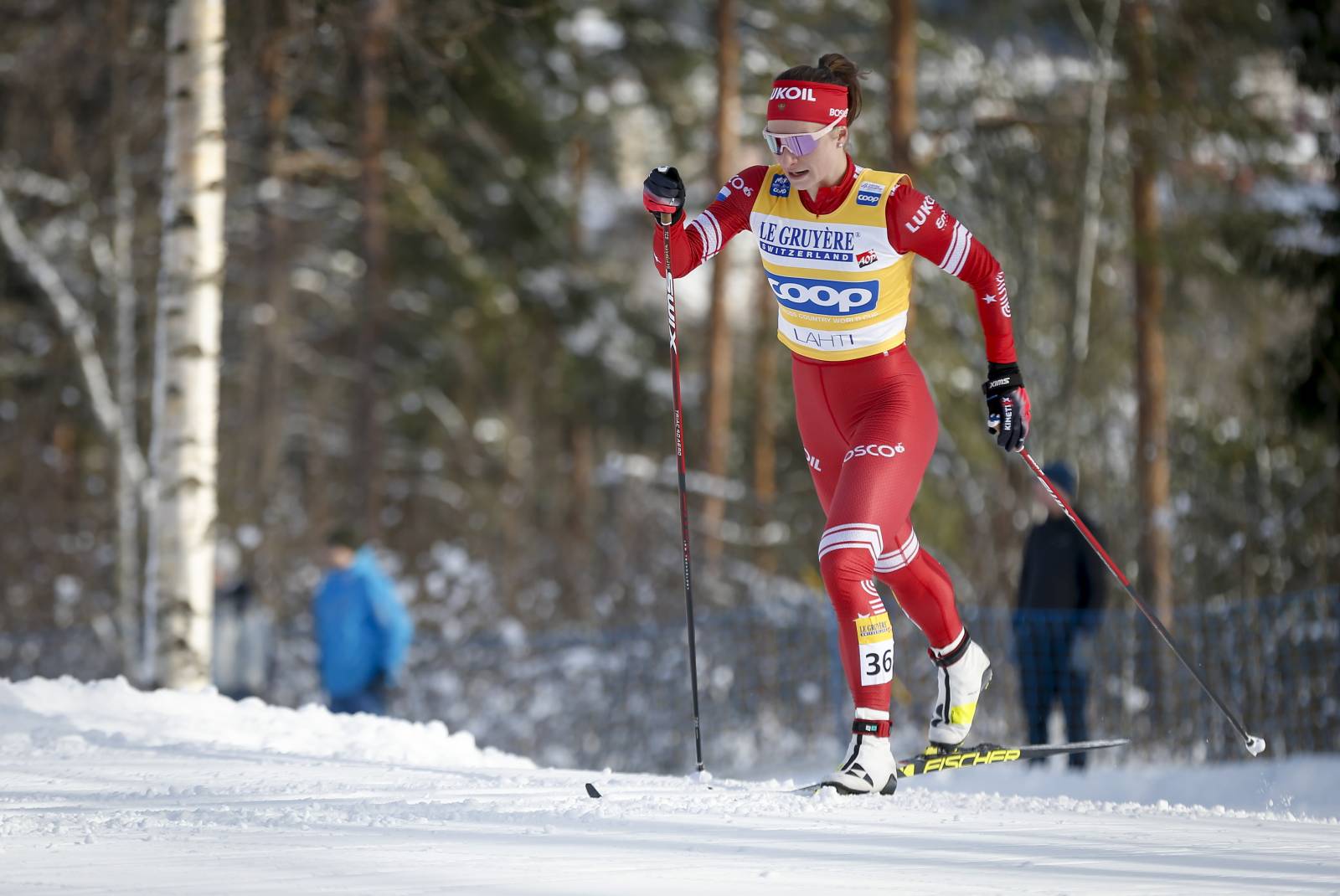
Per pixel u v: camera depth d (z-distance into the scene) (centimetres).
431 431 7656
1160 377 5294
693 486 5922
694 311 8238
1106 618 3188
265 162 5731
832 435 1298
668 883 796
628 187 8475
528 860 852
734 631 3903
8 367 5434
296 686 4641
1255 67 5188
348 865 830
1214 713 3092
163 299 2633
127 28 4388
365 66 3991
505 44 5878
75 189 4738
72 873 805
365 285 6394
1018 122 5212
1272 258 4759
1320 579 3716
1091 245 5003
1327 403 4419
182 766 1359
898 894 779
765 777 3444
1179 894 797
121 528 4325
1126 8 5150
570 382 7438
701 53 7081
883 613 1215
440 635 4622
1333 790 2427
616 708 4050
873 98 5572
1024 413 1273
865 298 1246
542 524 7100
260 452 5941
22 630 4712
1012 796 1250
